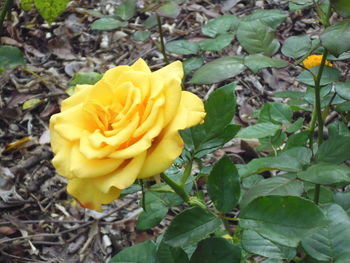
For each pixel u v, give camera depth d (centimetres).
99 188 38
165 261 46
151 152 39
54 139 42
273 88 104
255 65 46
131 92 39
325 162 47
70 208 86
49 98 105
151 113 38
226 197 42
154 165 38
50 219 84
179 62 42
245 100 102
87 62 112
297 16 114
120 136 38
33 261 78
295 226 39
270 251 49
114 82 42
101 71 110
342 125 61
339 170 41
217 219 42
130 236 80
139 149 37
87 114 40
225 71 48
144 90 39
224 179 42
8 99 105
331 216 46
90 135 39
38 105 104
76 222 83
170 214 83
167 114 39
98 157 38
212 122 47
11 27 118
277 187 45
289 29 112
